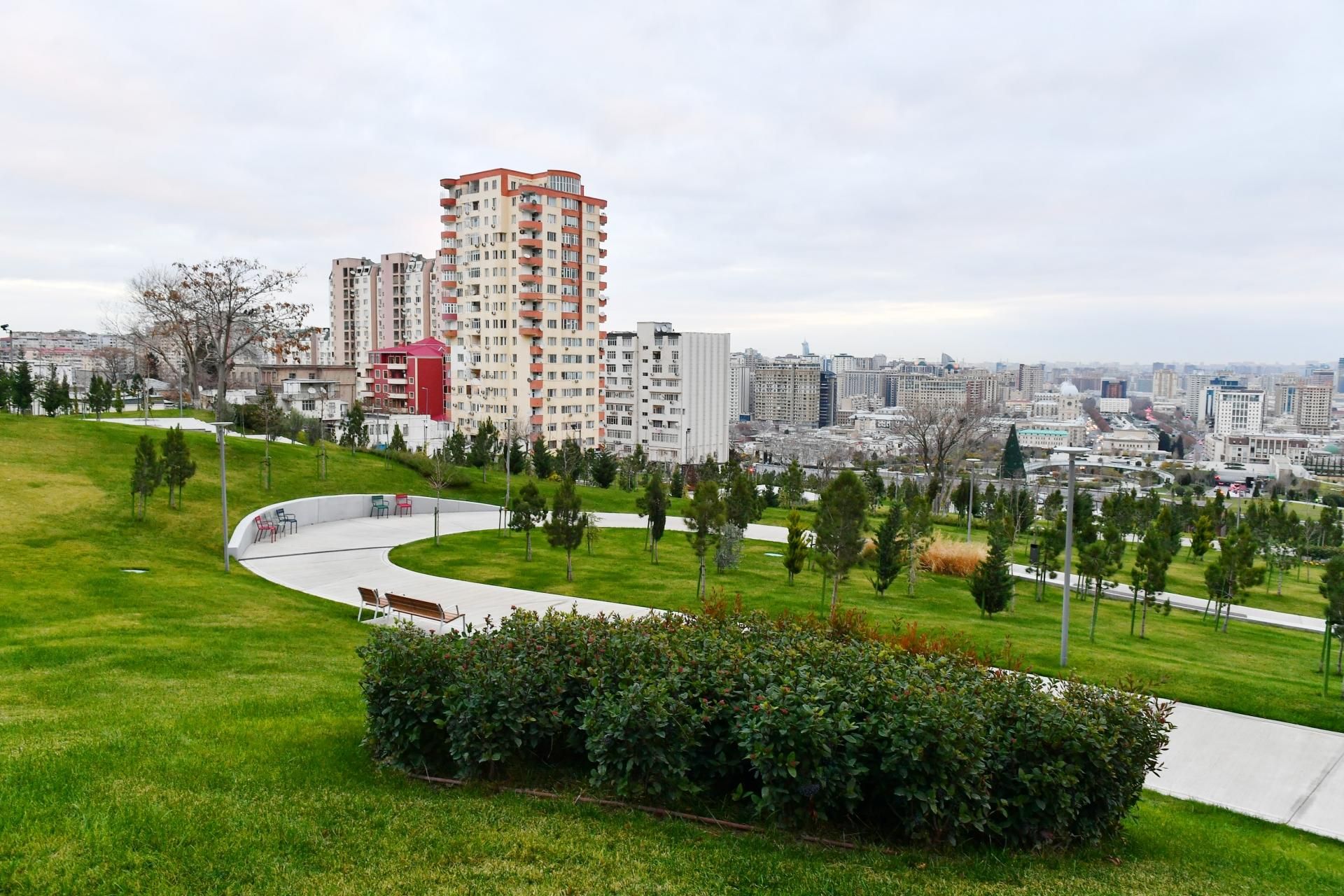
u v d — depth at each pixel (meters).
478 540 34.47
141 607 18.53
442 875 6.59
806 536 34.75
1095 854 8.30
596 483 59.28
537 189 87.75
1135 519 45.53
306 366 109.94
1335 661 22.31
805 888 6.74
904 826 7.86
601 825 7.67
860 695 8.13
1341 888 8.69
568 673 8.74
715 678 8.49
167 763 8.50
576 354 94.19
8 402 49.62
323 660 15.04
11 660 12.95
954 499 58.25
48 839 6.67
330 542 32.41
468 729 8.40
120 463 34.69
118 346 113.25
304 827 7.22
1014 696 8.41
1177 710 15.78
